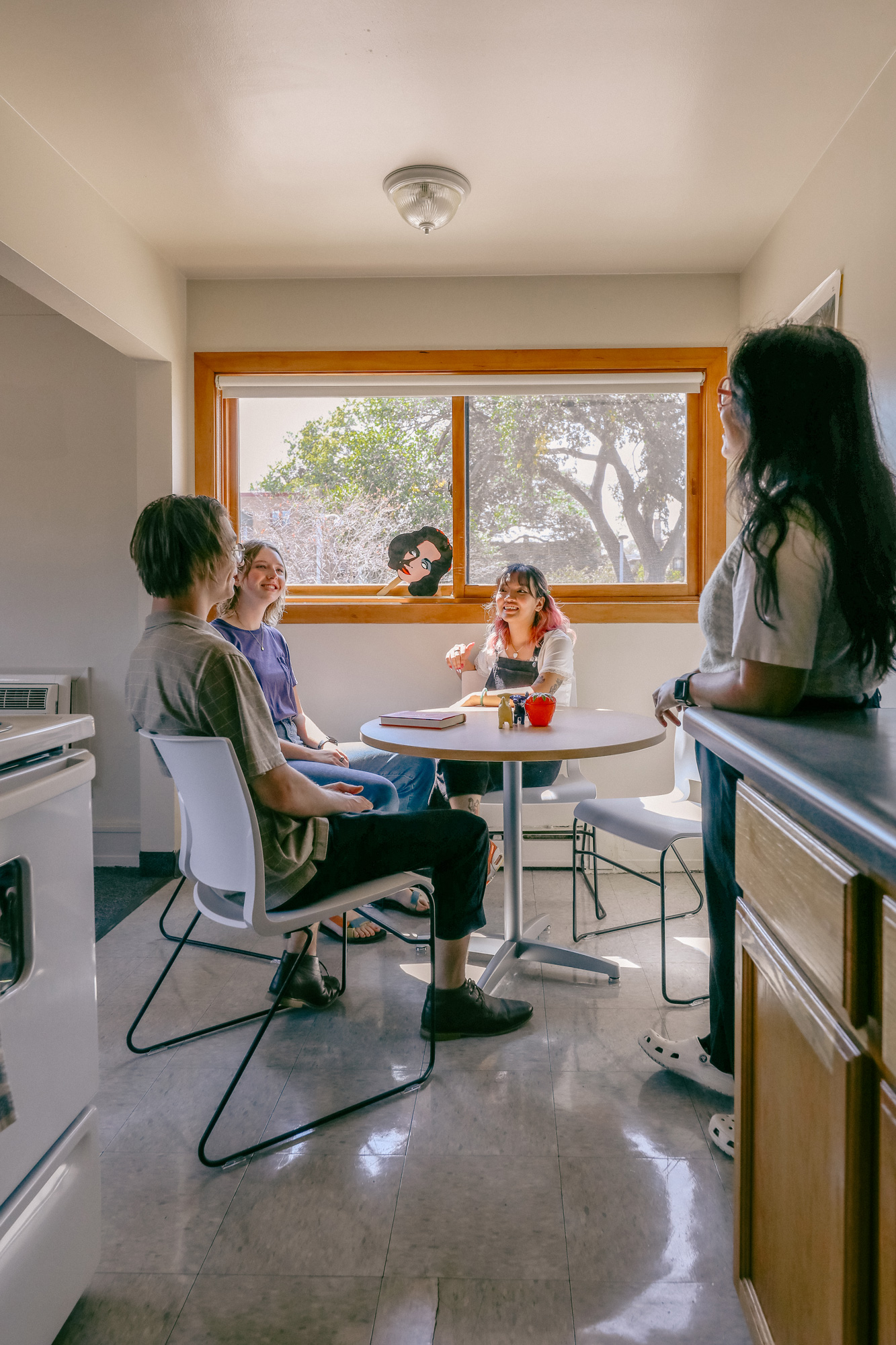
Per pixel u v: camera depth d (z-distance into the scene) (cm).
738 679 137
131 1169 163
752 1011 112
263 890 164
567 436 359
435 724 239
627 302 349
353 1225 147
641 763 358
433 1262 138
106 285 284
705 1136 172
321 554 367
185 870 191
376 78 219
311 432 363
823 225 259
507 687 320
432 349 351
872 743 105
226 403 364
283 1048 209
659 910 307
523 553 363
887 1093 72
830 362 132
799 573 129
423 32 201
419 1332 124
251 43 204
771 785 95
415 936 283
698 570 359
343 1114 180
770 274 311
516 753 201
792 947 94
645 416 358
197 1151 167
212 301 354
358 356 352
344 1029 219
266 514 366
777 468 134
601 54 210
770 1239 104
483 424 360
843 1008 79
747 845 113
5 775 106
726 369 348
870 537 132
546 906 313
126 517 367
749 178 272
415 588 364
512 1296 131
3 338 366
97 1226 128
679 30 201
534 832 363
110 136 245
